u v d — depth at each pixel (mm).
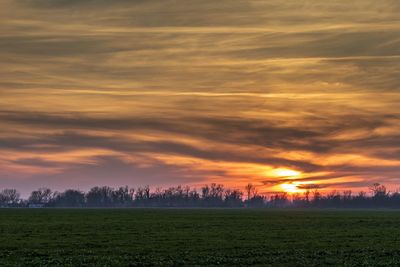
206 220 126000
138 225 101250
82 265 44906
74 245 60344
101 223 108875
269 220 127188
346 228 94125
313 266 45781
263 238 70312
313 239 69438
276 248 58531
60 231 82812
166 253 53469
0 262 46625
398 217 154375
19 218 135500
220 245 60969
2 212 197125
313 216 161250
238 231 84125
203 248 57969
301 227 96562
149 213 191375
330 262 47844
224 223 110812
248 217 148750
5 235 73875
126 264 45656
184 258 49844
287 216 160250
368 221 123500
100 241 65125
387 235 76938
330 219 135250
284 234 77562
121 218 138000
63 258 49250
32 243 62312
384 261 49156
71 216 152875
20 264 45375
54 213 185500
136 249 56719
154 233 78875
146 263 46375
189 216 156750
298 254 53281
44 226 96812
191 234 76938
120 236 72812
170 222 114812
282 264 46688
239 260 48500
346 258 50812
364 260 49469
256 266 45469
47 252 53750
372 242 65875
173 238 69625
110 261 47156
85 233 78188
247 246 60156
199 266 45281
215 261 47969
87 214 173875
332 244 63000
